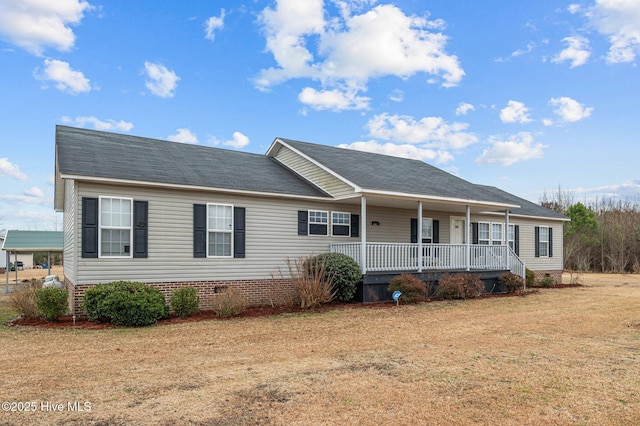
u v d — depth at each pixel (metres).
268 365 7.39
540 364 7.55
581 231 41.38
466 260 17.73
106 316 10.66
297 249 15.32
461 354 8.21
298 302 14.26
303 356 8.01
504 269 19.17
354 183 14.66
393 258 16.19
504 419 5.19
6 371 6.95
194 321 11.43
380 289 15.24
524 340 9.45
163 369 7.11
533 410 5.48
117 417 5.14
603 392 6.15
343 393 6.00
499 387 6.32
